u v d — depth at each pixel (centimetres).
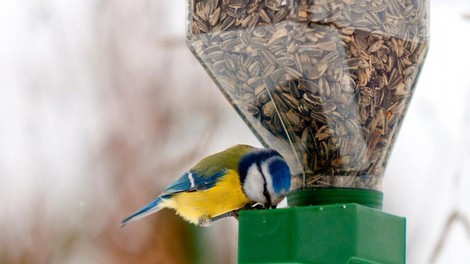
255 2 691
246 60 706
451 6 855
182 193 884
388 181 1169
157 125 1387
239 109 751
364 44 688
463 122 1060
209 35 715
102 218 1334
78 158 1372
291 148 738
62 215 1341
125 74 1410
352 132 711
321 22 672
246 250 670
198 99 1409
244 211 675
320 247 651
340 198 714
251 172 800
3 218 1328
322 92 694
